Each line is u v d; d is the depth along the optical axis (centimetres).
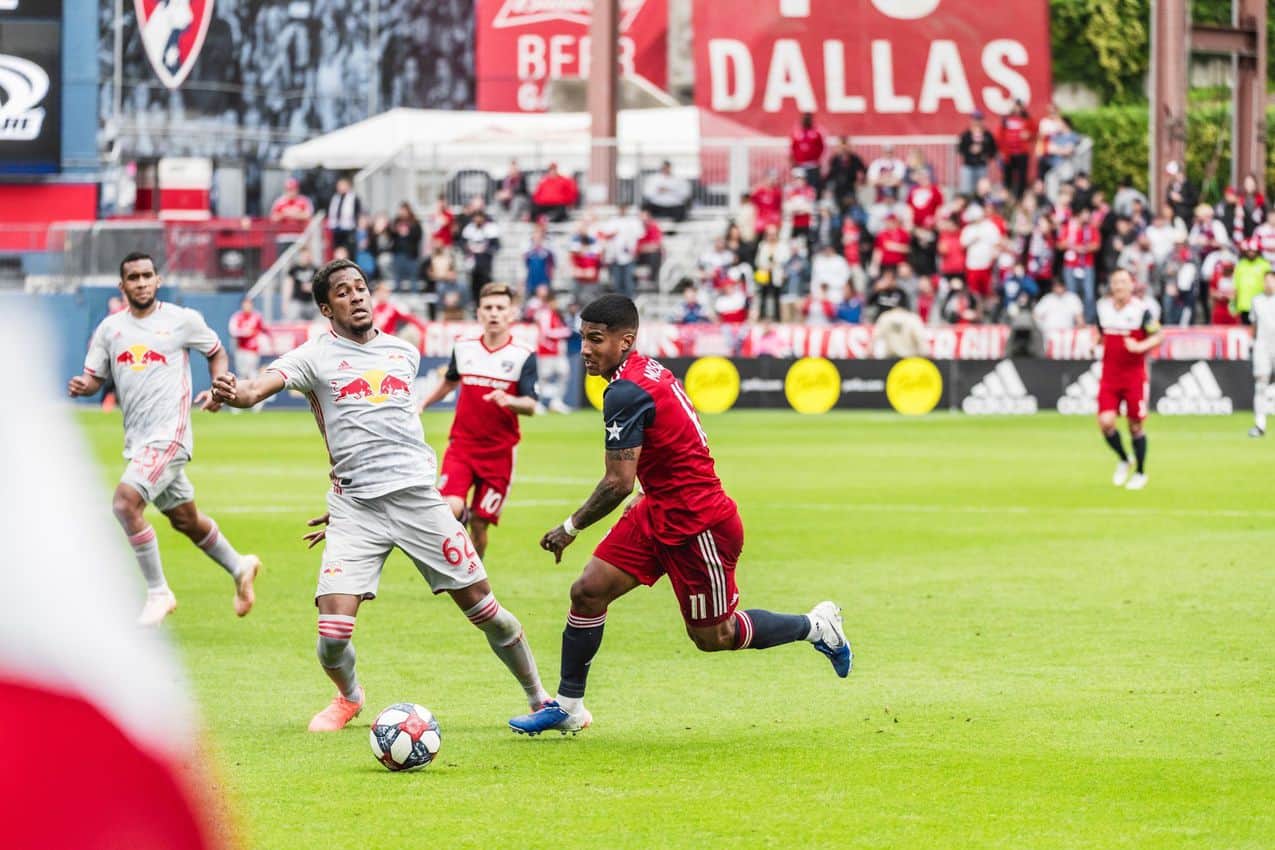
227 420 3853
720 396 3941
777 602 1341
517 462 2678
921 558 1608
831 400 3928
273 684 1031
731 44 5047
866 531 1819
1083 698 970
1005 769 792
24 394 159
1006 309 4038
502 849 649
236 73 5528
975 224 4069
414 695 995
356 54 5722
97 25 5288
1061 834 674
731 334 3975
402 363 909
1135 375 2269
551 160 4759
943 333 3934
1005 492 2228
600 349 848
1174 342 3934
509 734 882
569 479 2411
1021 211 4091
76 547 160
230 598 1391
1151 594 1380
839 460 2717
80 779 158
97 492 171
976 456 2792
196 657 1121
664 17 5759
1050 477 2436
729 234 4153
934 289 4138
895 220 4147
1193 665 1074
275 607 1345
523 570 1556
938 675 1048
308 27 5650
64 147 5316
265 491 2284
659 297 4256
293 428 3584
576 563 1605
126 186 5328
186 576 1523
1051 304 3928
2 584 157
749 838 666
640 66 5753
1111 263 4059
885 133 5047
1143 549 1667
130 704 162
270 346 4125
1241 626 1225
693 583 865
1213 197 6309
